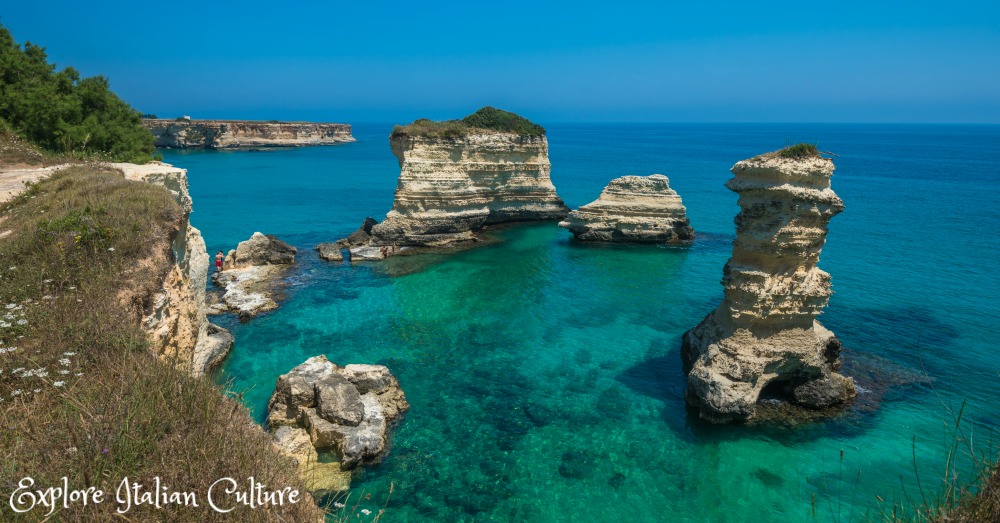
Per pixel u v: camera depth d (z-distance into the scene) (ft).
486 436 63.87
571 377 78.79
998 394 71.72
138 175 78.13
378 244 153.89
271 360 82.69
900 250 146.00
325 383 63.62
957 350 84.69
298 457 56.70
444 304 109.70
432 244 157.48
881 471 57.47
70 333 35.78
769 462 59.67
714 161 444.96
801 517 51.13
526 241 167.53
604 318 102.32
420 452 60.44
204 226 181.57
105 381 31.50
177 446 27.61
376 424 61.21
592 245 162.30
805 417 67.82
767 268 68.54
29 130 108.17
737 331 70.28
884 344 86.84
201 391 33.47
